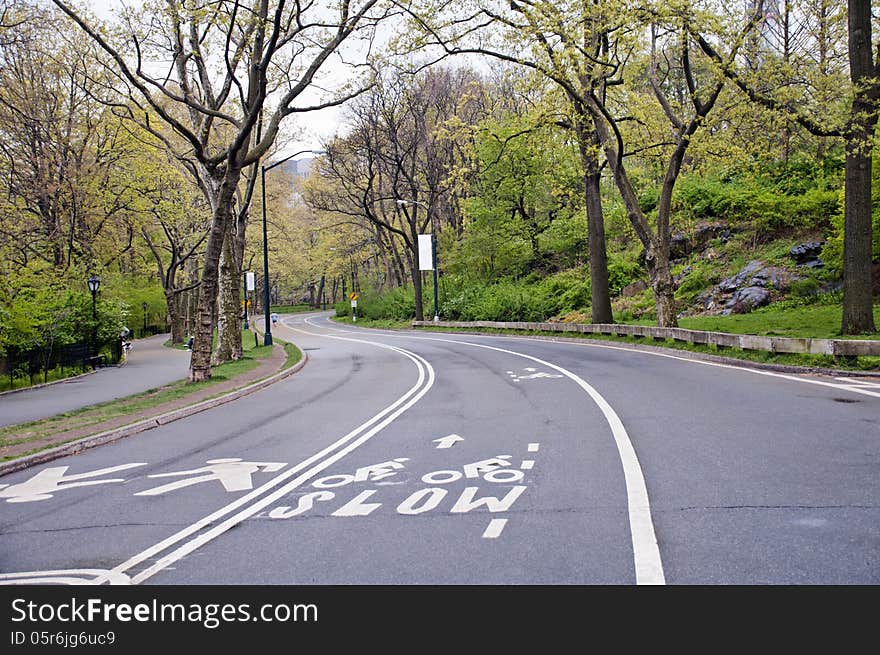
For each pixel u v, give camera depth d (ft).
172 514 22.81
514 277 178.60
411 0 66.23
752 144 79.46
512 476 25.20
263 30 63.16
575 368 63.93
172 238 165.37
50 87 113.80
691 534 17.90
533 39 70.59
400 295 214.69
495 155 160.25
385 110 164.04
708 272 113.80
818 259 100.22
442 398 49.08
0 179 110.63
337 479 26.50
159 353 146.72
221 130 112.78
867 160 64.08
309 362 95.86
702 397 41.91
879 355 48.52
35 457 33.68
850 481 22.17
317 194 209.46
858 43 63.98
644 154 93.04
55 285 109.50
